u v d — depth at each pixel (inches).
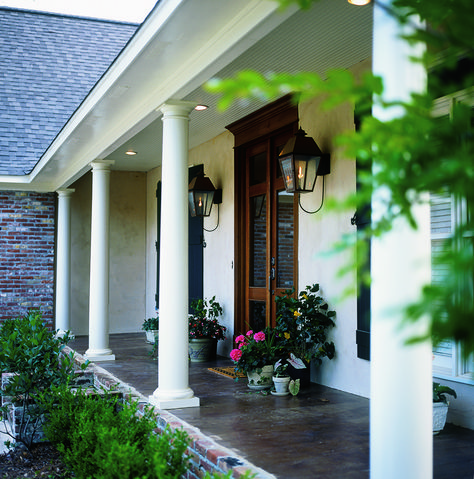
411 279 94.9
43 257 456.4
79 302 470.6
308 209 257.8
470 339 27.7
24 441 206.4
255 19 151.9
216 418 194.1
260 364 236.8
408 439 100.0
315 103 252.1
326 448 159.6
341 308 236.8
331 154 240.5
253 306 317.1
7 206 449.4
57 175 420.5
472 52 33.6
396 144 32.3
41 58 505.0
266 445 162.7
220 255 346.0
